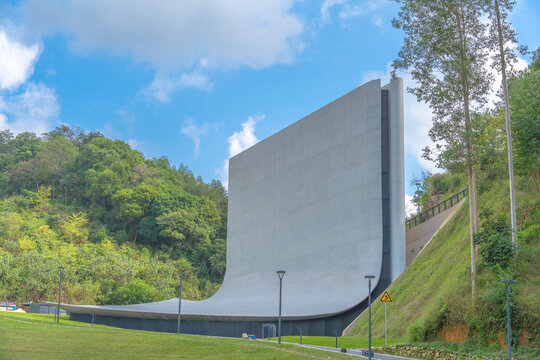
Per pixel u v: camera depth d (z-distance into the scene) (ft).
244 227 179.73
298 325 128.67
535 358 56.08
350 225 131.13
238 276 177.78
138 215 330.13
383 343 89.04
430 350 70.28
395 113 127.44
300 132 156.35
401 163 125.39
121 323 169.58
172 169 424.46
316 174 146.41
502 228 72.74
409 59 82.28
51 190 368.68
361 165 130.72
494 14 79.92
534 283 65.82
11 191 369.50
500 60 79.92
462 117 79.71
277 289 150.92
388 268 122.01
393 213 123.65
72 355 78.74
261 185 173.17
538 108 85.61
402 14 82.17
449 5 79.87
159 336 96.17
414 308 97.25
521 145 87.25
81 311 172.55
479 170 89.51
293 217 153.69
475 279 70.59
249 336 127.13
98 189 348.38
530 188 89.10
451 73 80.07
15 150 406.21
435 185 148.25
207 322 150.92
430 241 113.39
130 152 395.96
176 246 317.42
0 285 215.72
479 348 64.59
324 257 137.90
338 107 141.28
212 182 454.40
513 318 62.34
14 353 77.66
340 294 125.90
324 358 68.03
